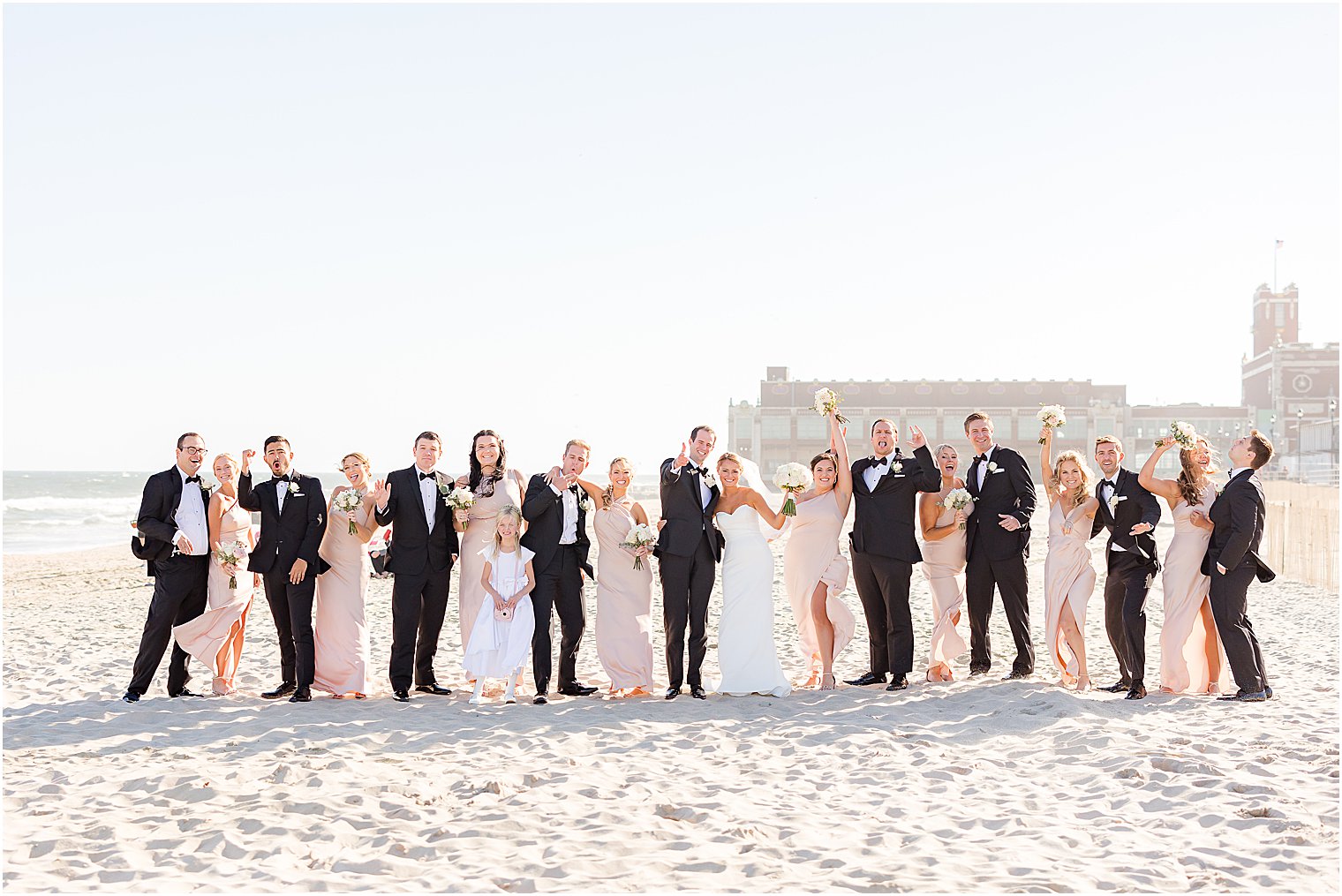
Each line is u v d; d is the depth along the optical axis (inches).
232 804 219.5
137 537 331.9
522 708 315.3
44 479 5118.1
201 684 365.1
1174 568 333.1
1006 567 357.1
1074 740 267.1
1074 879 174.6
